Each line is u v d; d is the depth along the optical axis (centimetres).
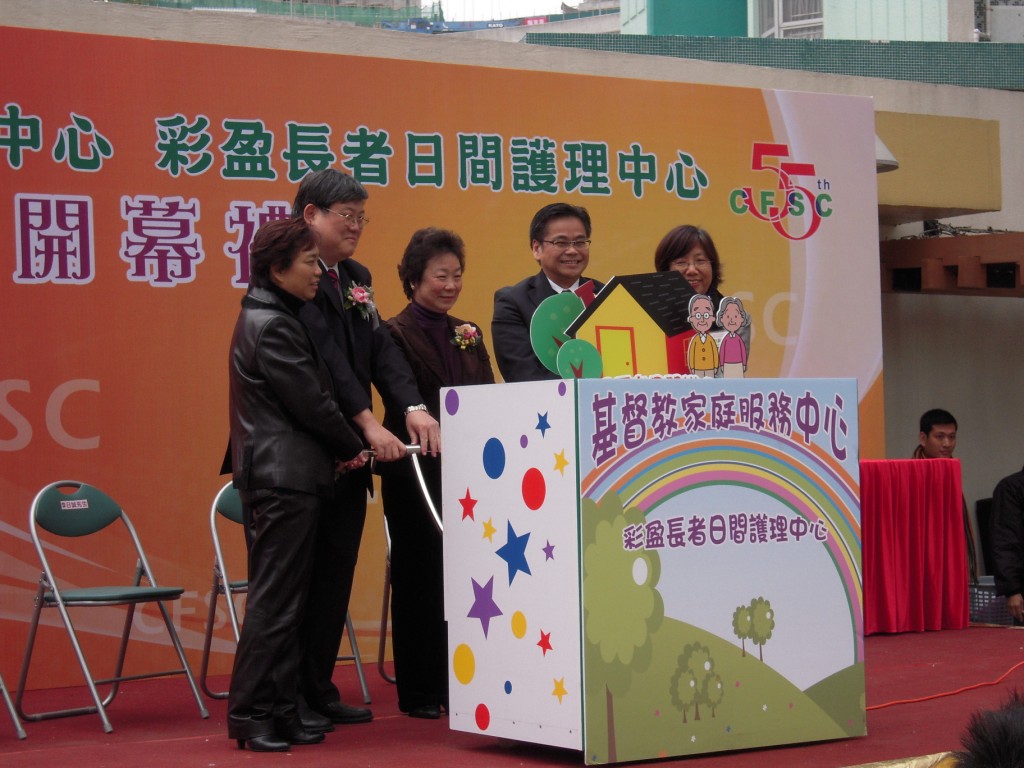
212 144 564
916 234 901
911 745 356
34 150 533
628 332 361
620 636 326
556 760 337
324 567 407
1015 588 643
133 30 591
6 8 564
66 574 529
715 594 342
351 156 594
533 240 426
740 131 692
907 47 938
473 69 622
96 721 441
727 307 374
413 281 443
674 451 336
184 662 452
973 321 913
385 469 426
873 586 609
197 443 555
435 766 332
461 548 358
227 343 563
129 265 547
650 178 667
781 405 355
